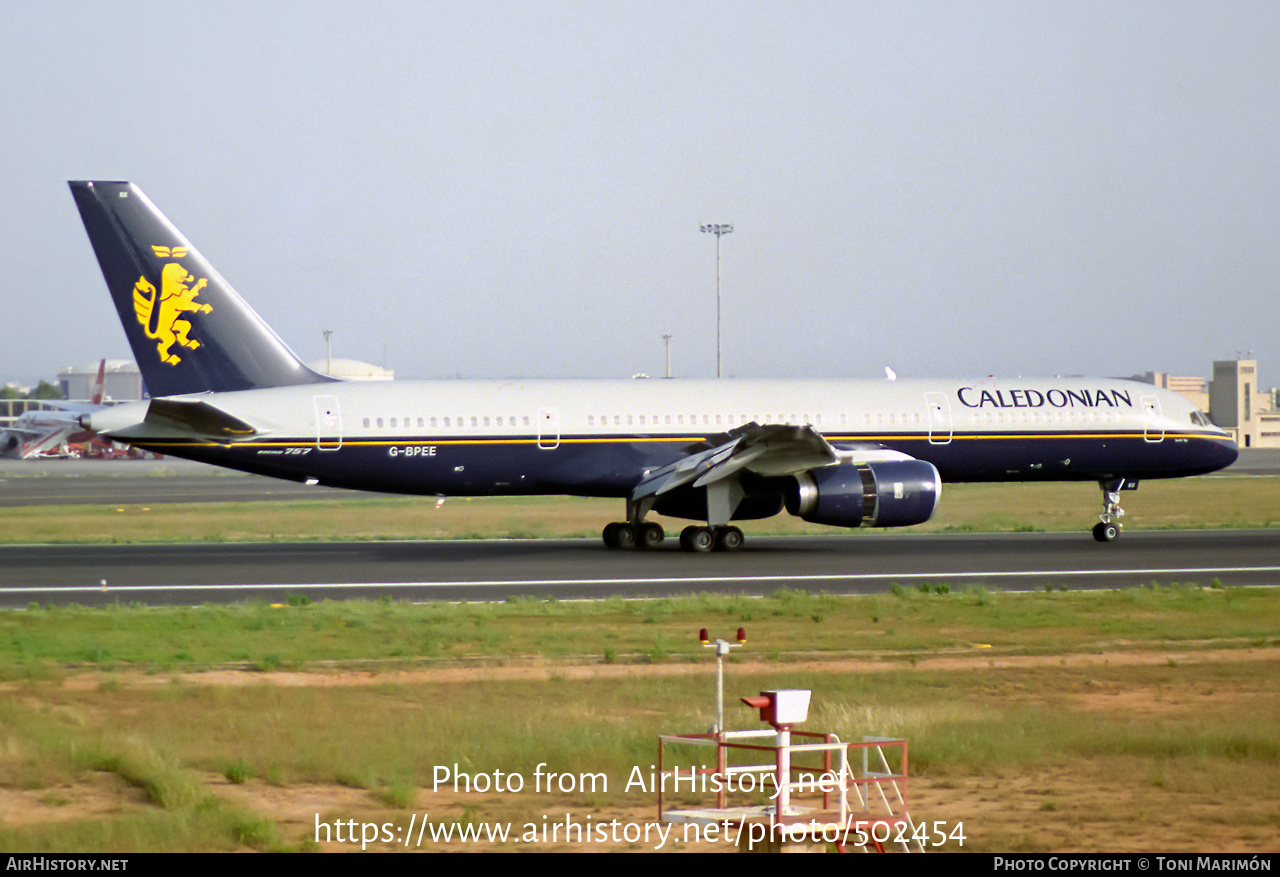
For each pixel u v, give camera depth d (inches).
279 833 1717.5
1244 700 2559.1
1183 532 6609.3
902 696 2564.0
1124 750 2146.9
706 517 5526.6
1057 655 3078.2
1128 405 6299.2
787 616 3690.9
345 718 2337.6
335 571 4830.2
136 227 5339.6
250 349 5487.2
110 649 3105.3
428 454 5526.6
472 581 4539.9
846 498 5344.5
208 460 5383.9
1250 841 1674.5
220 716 2342.5
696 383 5969.5
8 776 1955.0
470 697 2551.7
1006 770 2054.6
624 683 2691.9
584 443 5684.1
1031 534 6540.4
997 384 6245.1
